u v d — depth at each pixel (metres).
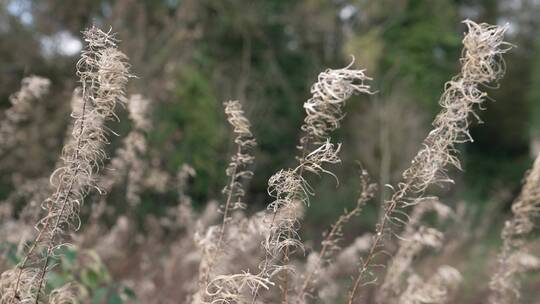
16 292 1.46
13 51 7.54
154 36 8.41
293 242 1.49
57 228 1.43
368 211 9.09
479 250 5.56
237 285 1.50
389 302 2.51
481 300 4.46
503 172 16.58
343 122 11.72
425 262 4.22
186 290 3.33
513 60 19.14
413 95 13.00
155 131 7.39
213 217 4.04
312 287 2.21
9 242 2.23
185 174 4.45
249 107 11.26
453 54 14.97
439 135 1.46
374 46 12.38
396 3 13.52
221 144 9.20
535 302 4.41
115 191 4.41
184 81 8.67
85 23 8.26
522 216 2.19
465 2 18.62
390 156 10.80
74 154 1.39
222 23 11.66
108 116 1.44
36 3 7.93
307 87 13.20
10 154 5.21
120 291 2.37
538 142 17.92
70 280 2.17
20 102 2.75
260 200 7.53
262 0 12.36
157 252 4.75
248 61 12.24
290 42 13.54
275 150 12.18
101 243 3.74
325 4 13.21
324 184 10.28
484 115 18.62
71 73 7.65
